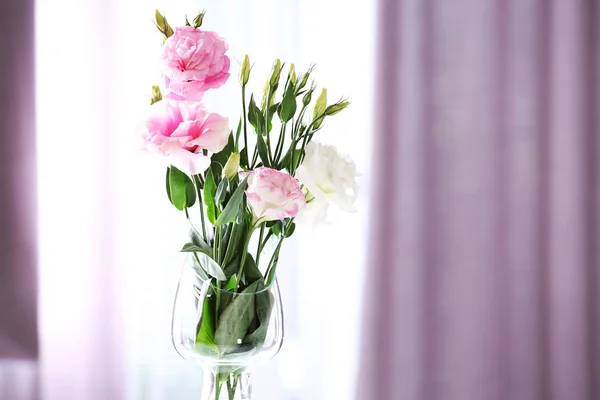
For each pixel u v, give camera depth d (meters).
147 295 1.34
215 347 0.83
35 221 1.31
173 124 0.81
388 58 1.35
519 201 1.38
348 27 1.36
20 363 1.31
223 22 1.34
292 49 1.35
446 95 1.37
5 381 1.31
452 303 1.37
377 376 1.36
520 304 1.38
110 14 1.32
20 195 1.31
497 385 1.38
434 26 1.36
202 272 0.83
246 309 0.83
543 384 1.39
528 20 1.38
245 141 0.87
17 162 1.31
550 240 1.38
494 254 1.37
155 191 1.34
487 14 1.37
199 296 0.83
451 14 1.37
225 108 1.34
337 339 1.36
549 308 1.39
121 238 1.32
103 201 1.31
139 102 1.33
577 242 1.38
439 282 1.37
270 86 0.87
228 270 0.83
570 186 1.38
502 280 1.38
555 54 1.38
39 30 1.32
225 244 0.84
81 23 1.32
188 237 0.85
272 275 0.86
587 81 1.38
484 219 1.37
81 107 1.31
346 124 1.36
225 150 0.86
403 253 1.36
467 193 1.37
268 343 0.85
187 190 0.85
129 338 1.32
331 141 1.35
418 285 1.36
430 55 1.36
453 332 1.37
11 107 1.31
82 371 1.31
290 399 1.37
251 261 0.84
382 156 1.35
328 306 1.36
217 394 0.85
